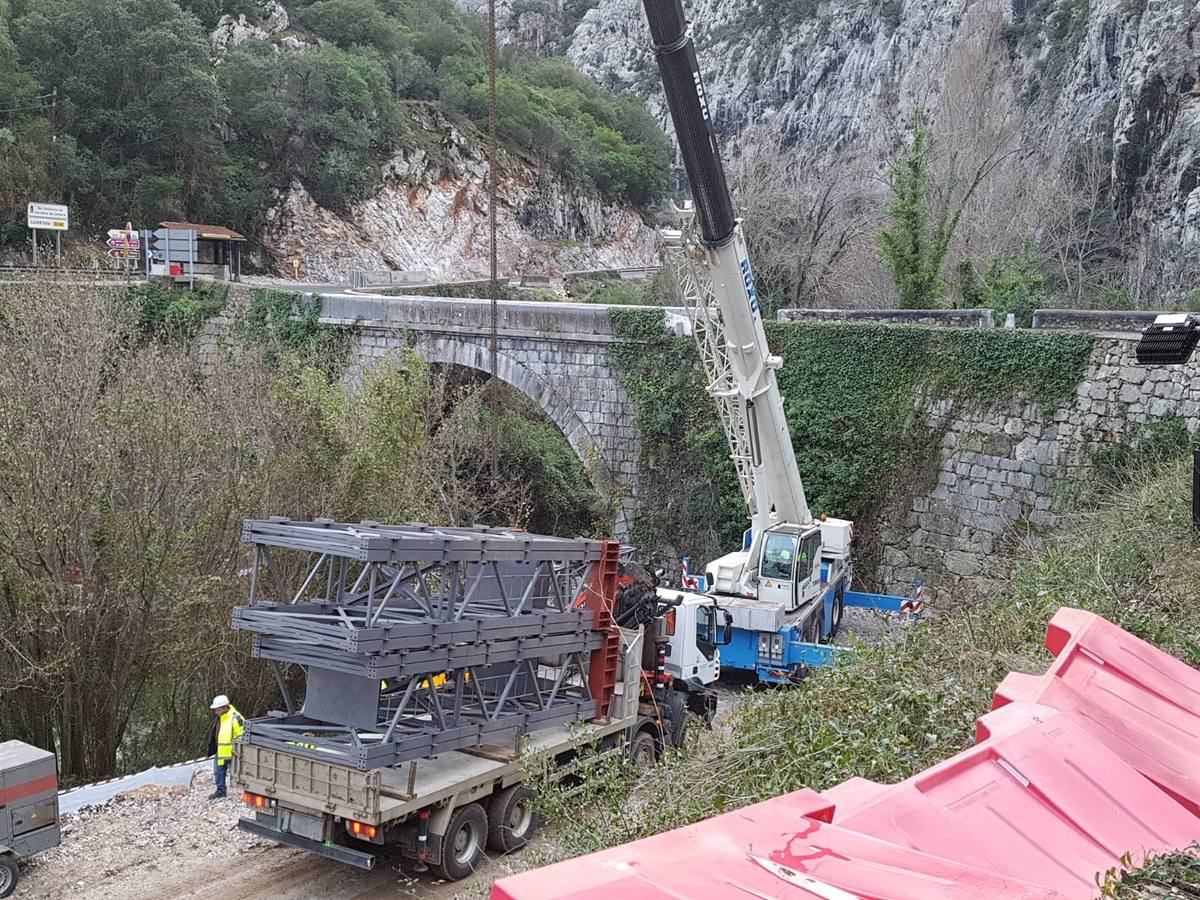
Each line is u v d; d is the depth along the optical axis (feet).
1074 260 155.84
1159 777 14.73
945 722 23.79
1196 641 27.66
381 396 64.23
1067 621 19.58
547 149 265.75
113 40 165.68
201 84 170.60
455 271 226.38
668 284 143.95
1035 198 146.20
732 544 83.97
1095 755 14.07
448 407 96.37
